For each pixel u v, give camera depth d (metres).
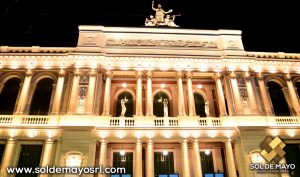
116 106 34.72
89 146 28.77
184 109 32.47
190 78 34.19
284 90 35.22
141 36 36.50
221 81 34.97
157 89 35.84
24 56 33.56
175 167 31.70
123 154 31.81
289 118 32.34
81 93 31.84
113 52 34.72
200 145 32.94
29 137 29.67
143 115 32.84
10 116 30.66
